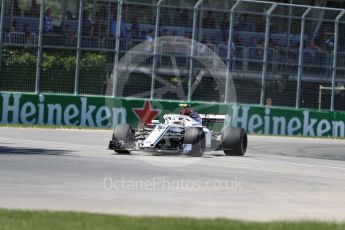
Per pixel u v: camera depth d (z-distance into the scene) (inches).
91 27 2711.6
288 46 2915.8
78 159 1513.3
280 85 2913.4
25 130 2416.3
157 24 2775.6
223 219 841.5
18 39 2645.2
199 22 2810.0
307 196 1113.4
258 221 853.8
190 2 2792.8
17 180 1149.1
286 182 1280.8
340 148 2436.0
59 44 2689.5
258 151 2097.7
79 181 1166.3
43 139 2097.7
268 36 2883.9
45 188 1076.5
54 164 1400.1
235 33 2849.4
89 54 2719.0
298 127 2923.2
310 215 937.5
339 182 1333.7
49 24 2672.2
